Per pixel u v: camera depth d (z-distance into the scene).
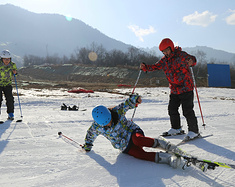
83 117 5.95
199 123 5.37
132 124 3.01
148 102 10.38
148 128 4.84
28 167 2.62
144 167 2.64
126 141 2.92
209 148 3.34
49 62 107.31
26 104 8.55
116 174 2.45
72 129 4.62
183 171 2.53
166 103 9.81
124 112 2.94
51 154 3.07
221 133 4.32
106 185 2.20
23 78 47.62
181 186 2.18
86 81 48.03
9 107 5.43
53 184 2.21
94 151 3.24
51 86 24.30
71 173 2.47
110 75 48.22
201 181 2.29
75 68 59.06
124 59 64.50
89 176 2.40
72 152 3.18
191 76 3.85
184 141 3.66
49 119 5.57
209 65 28.84
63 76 55.03
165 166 2.67
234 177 2.38
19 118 5.68
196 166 2.37
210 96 14.52
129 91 17.25
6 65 5.32
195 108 8.21
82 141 3.77
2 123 5.00
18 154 3.05
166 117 6.21
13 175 2.40
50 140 3.77
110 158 2.95
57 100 9.97
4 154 3.03
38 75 56.66
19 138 3.83
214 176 2.40
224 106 8.88
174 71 3.81
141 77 44.38
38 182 2.25
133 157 2.99
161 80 34.94
